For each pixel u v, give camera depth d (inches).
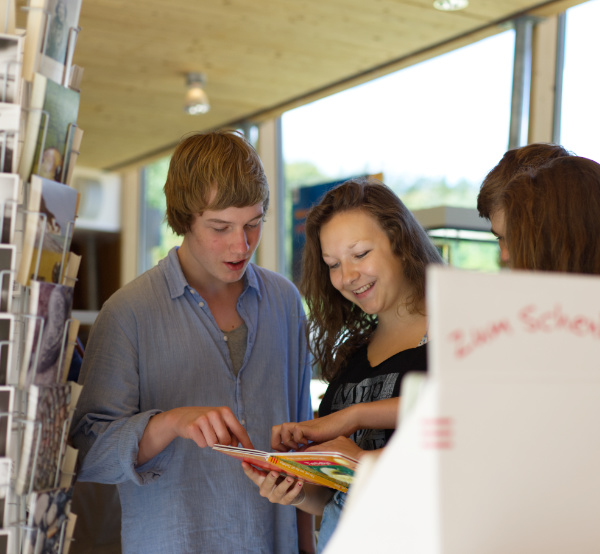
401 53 173.2
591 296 20.2
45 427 36.4
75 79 41.0
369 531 20.0
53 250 37.4
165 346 56.4
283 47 174.4
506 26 149.7
